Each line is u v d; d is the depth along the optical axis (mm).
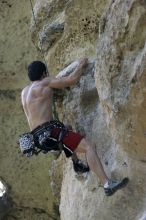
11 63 14445
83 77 8711
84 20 9109
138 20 6766
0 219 15156
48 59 9867
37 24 10625
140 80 6781
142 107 6945
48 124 7969
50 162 14148
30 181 14641
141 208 7695
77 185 8953
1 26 14438
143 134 7156
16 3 14047
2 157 14922
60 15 10133
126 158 7824
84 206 8555
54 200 14406
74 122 8758
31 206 14891
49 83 8289
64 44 9523
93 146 7957
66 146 7969
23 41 14172
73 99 8773
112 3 7270
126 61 7055
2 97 14797
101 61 7414
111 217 8023
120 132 7402
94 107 8625
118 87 7188
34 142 7988
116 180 7910
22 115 14648
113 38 7129
